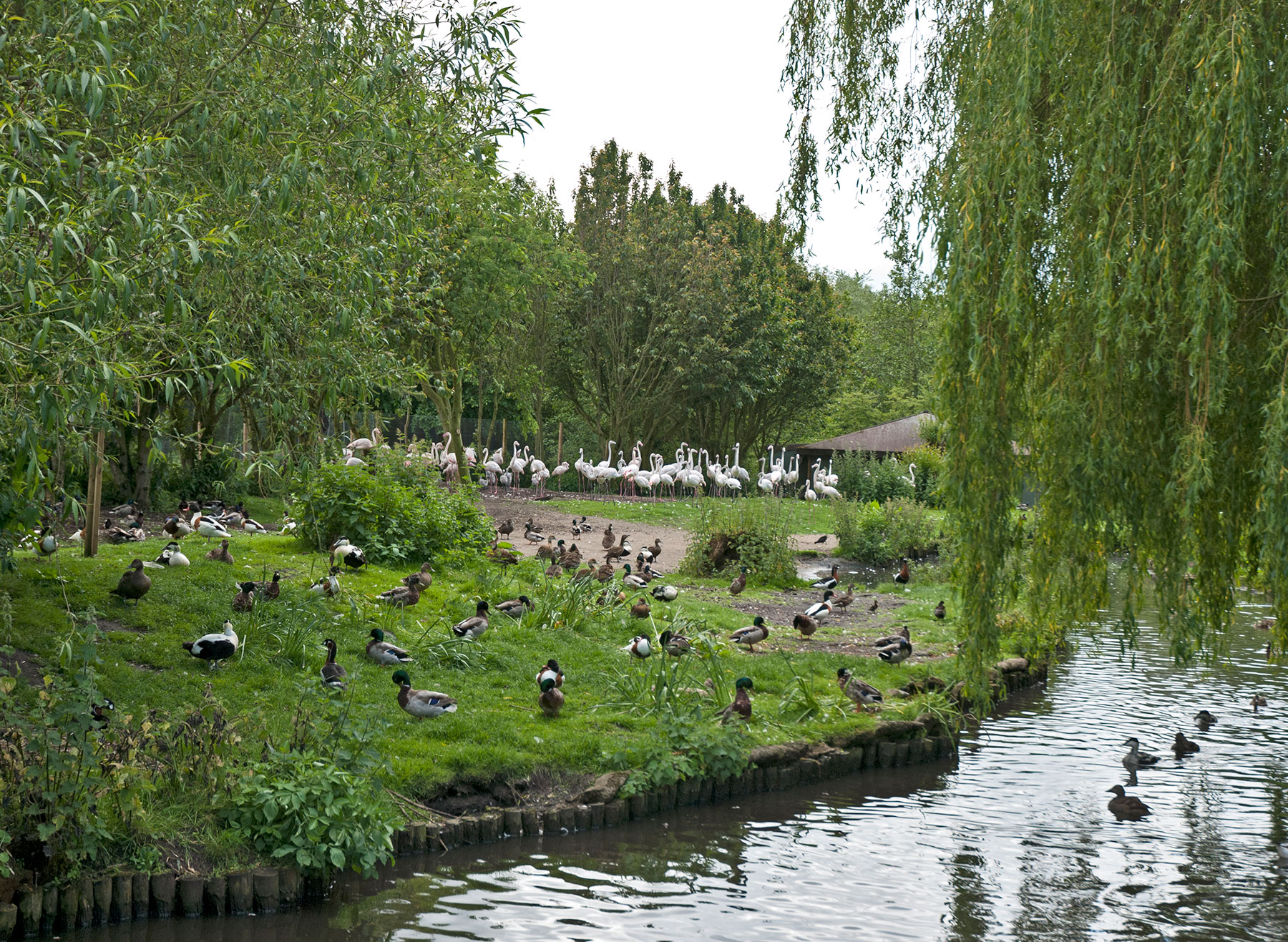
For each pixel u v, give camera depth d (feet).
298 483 36.55
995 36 32.17
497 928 26.20
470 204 69.56
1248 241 28.37
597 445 198.49
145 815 27.14
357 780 29.66
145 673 36.19
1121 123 28.71
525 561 68.64
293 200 31.32
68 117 28.53
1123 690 58.23
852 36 40.98
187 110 30.40
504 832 32.81
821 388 194.18
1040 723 50.70
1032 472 32.53
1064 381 30.27
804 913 27.99
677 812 36.47
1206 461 27.12
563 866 30.76
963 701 49.85
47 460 25.39
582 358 179.83
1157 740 47.62
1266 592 30.22
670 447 195.00
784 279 176.76
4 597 36.09
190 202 28.63
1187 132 27.89
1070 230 30.19
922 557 111.65
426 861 30.48
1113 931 27.45
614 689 44.06
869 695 46.09
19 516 27.04
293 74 33.53
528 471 175.01
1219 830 35.78
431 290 70.23
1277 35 27.71
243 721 31.89
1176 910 28.94
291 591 49.29
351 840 28.02
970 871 31.63
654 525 121.29
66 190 24.88
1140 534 30.14
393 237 36.65
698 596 74.18
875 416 227.61
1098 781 41.47
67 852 25.12
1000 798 39.22
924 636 63.52
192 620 42.39
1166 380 29.53
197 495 102.32
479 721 37.86
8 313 22.48
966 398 31.96
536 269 127.13
